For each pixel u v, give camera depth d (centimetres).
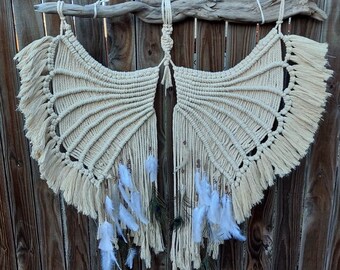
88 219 103
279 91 85
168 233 100
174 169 92
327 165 97
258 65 85
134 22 88
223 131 89
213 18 85
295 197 100
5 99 93
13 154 97
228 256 106
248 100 87
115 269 103
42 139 83
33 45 80
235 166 90
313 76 83
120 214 92
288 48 83
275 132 87
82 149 88
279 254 105
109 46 90
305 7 83
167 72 87
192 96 87
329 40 88
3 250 105
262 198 94
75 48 83
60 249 105
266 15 84
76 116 86
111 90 86
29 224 103
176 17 85
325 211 101
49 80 83
